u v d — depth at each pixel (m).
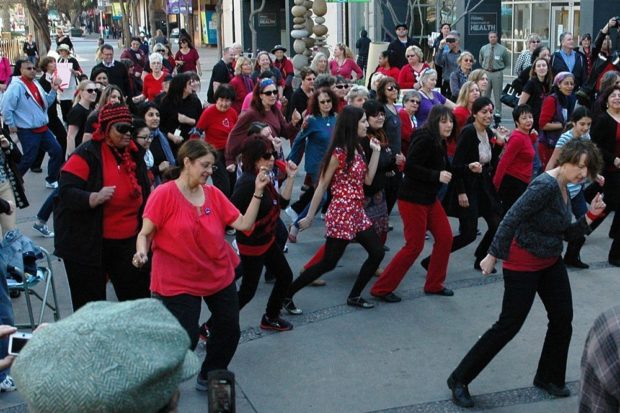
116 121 5.64
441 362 6.14
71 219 5.71
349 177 6.90
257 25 39.41
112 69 14.93
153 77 14.19
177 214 5.09
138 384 1.70
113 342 1.73
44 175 13.61
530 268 5.21
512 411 5.38
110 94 8.20
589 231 5.21
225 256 5.30
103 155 5.74
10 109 11.61
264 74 12.63
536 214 5.12
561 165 5.11
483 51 17.48
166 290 5.13
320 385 5.80
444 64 16.50
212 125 9.79
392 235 9.63
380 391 5.69
